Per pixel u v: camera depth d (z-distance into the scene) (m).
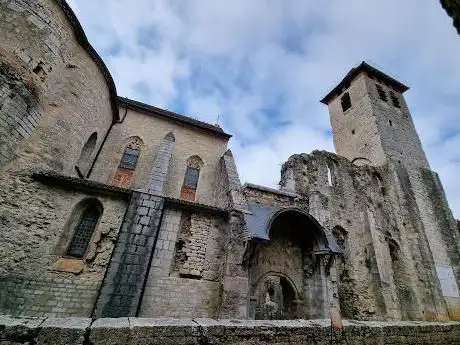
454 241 18.41
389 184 19.33
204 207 10.52
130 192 9.77
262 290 18.16
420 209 18.89
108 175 14.23
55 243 8.50
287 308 11.23
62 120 10.31
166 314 8.60
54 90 10.29
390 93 26.30
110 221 9.38
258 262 10.77
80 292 8.15
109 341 3.82
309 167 16.86
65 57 10.68
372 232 15.93
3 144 8.12
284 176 16.91
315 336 5.34
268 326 5.02
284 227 12.00
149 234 9.23
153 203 9.83
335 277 11.45
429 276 16.28
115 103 14.26
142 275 8.55
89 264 8.64
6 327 3.43
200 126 17.95
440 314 15.27
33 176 8.77
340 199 16.45
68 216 8.98
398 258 16.50
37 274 7.92
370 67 26.28
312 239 11.62
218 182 15.08
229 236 9.98
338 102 28.02
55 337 3.58
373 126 22.55
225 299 8.73
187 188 15.97
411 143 22.77
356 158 23.19
